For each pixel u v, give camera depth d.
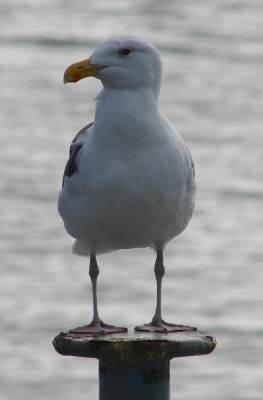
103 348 10.11
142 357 10.12
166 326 11.66
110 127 11.25
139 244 12.26
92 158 11.41
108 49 11.35
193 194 12.05
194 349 10.26
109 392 10.33
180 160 11.55
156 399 10.30
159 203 11.48
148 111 11.33
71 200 11.81
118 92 11.39
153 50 11.41
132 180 11.28
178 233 12.33
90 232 11.93
